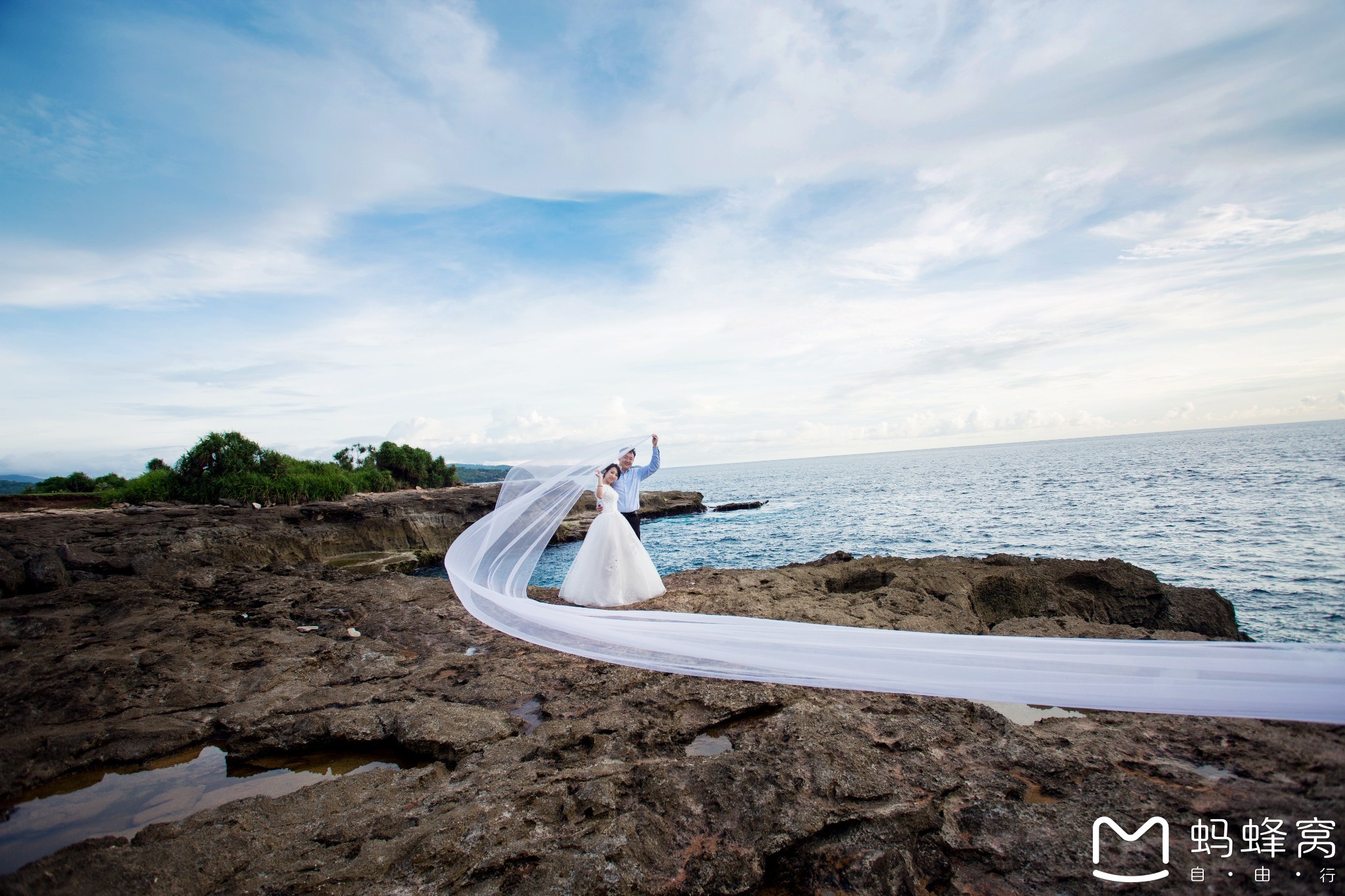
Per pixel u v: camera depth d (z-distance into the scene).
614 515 7.30
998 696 3.65
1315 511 22.78
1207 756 3.10
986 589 8.12
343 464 43.09
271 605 7.59
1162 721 3.50
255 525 20.62
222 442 27.62
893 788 2.98
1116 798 2.80
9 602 7.45
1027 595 8.07
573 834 2.73
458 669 5.29
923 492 47.19
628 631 5.10
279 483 27.48
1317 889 2.14
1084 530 22.28
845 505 40.16
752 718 4.09
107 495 25.06
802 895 2.47
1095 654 4.09
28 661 5.39
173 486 26.12
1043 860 2.46
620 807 2.94
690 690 4.41
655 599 7.09
